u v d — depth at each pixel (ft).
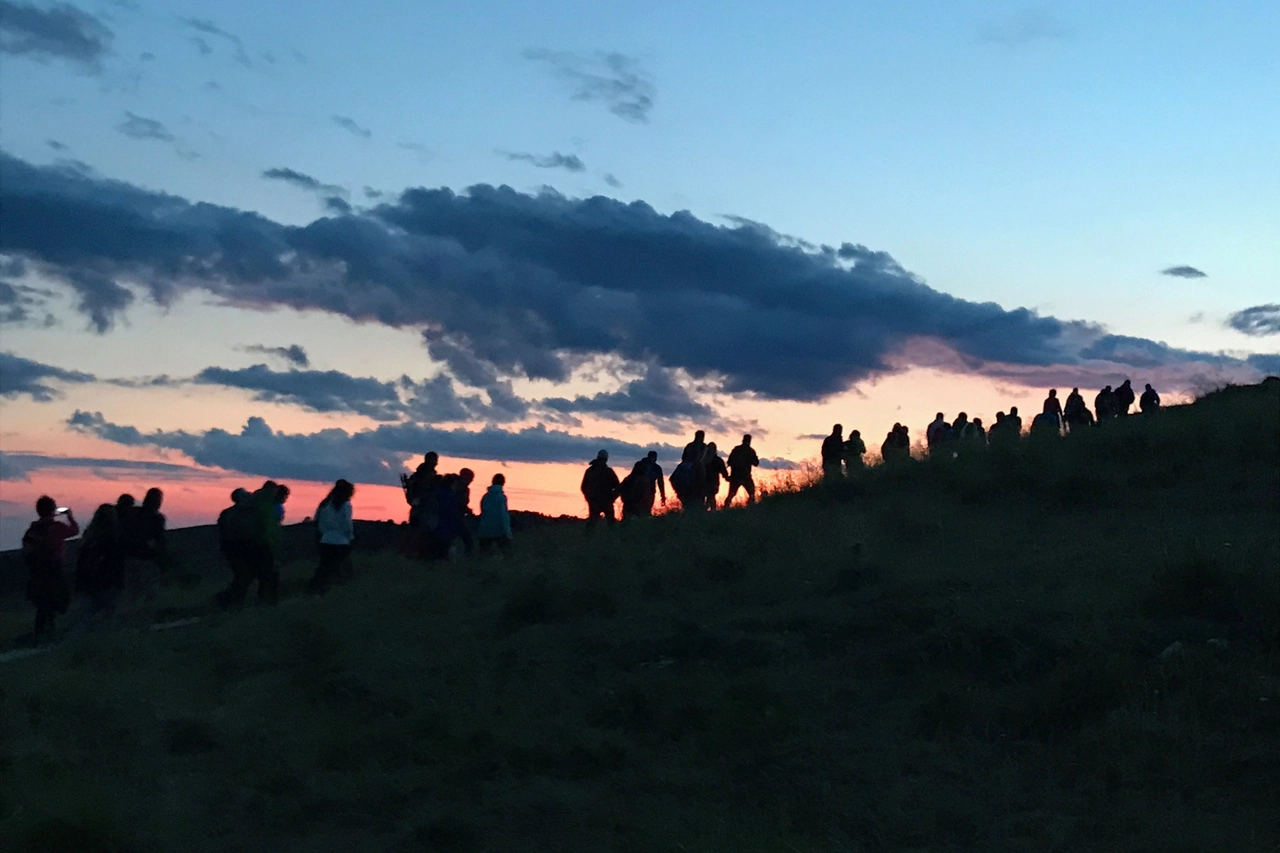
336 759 26.00
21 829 22.02
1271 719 22.35
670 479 68.54
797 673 27.89
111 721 29.12
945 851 19.67
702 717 25.86
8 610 68.33
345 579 54.44
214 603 54.19
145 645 37.93
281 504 52.16
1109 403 90.27
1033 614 29.01
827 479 58.03
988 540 39.24
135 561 49.67
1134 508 42.32
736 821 21.31
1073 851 19.29
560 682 29.66
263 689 31.71
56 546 50.14
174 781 25.00
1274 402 55.67
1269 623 26.55
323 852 21.54
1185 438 50.80
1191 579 28.73
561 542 56.54
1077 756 22.29
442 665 31.78
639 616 34.65
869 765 22.89
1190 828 19.35
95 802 22.77
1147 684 24.26
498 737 25.77
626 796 22.77
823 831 20.66
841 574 35.35
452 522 56.95
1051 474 47.73
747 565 38.88
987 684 26.02
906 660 27.86
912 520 43.16
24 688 31.45
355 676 31.48
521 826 21.83
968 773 22.33
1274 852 18.43
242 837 22.58
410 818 22.77
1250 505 40.52
